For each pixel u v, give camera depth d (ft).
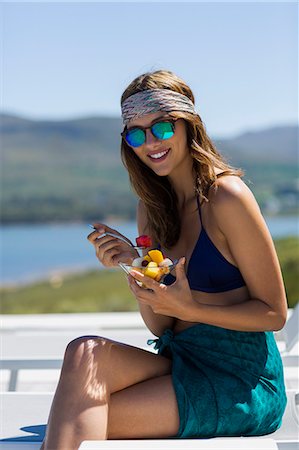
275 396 7.73
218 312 7.40
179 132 7.99
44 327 15.52
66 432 6.81
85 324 15.60
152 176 8.45
